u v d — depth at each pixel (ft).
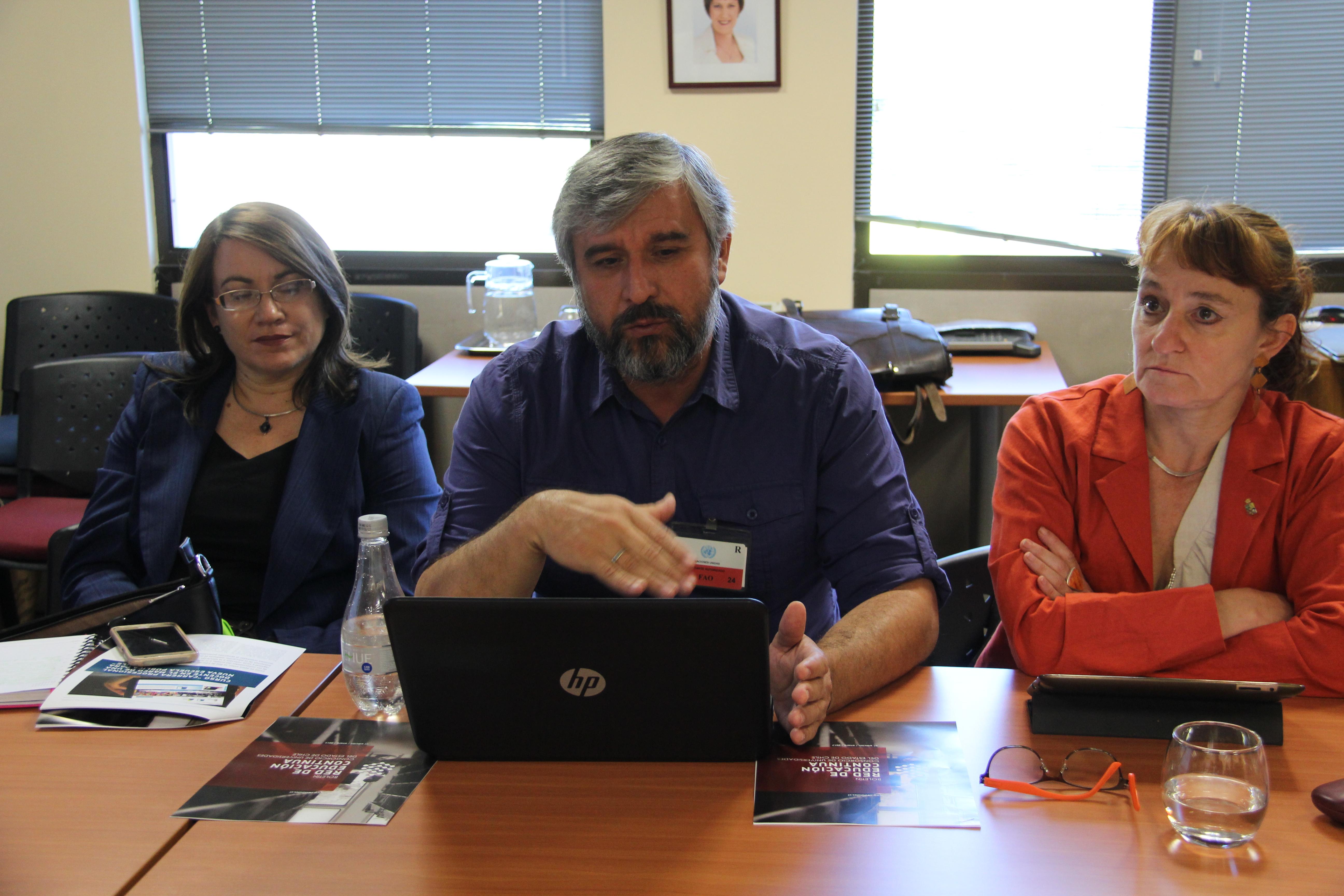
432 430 12.46
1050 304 11.99
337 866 3.09
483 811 3.38
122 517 6.28
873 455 4.94
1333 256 11.61
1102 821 3.26
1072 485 4.91
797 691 3.73
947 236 12.21
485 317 12.19
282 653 4.69
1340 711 3.97
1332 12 11.16
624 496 5.07
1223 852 3.08
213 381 6.45
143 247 12.63
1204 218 4.43
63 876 3.06
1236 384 4.51
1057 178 11.84
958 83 11.75
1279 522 4.61
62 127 12.37
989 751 3.72
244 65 12.34
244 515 6.23
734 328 5.22
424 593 4.50
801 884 2.96
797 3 11.39
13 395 11.00
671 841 3.19
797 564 5.08
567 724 3.60
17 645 4.67
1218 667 4.17
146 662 4.45
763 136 11.77
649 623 3.39
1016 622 4.51
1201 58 11.43
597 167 4.51
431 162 12.61
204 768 3.70
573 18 11.99
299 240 6.15
